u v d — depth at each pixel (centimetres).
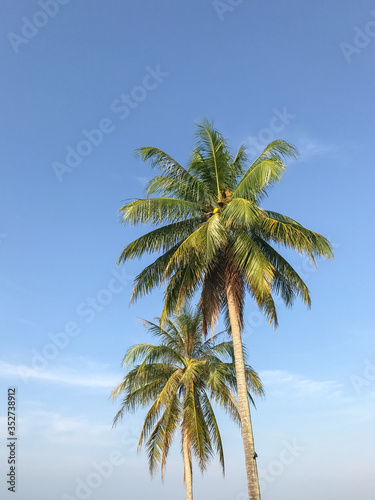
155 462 3303
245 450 2306
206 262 2350
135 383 3497
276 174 2244
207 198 2541
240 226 2486
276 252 2591
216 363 3375
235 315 2488
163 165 2531
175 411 3381
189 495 3503
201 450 3028
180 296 2491
